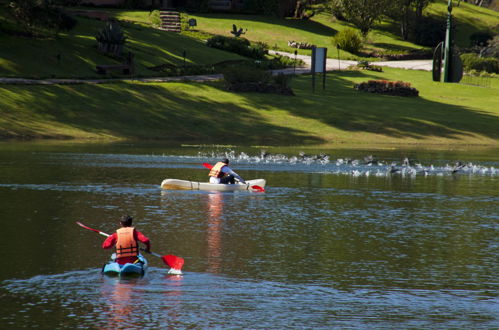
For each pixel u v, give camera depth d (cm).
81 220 3019
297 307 1825
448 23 5159
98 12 15738
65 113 8638
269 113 9906
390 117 10206
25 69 10188
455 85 14662
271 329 1647
